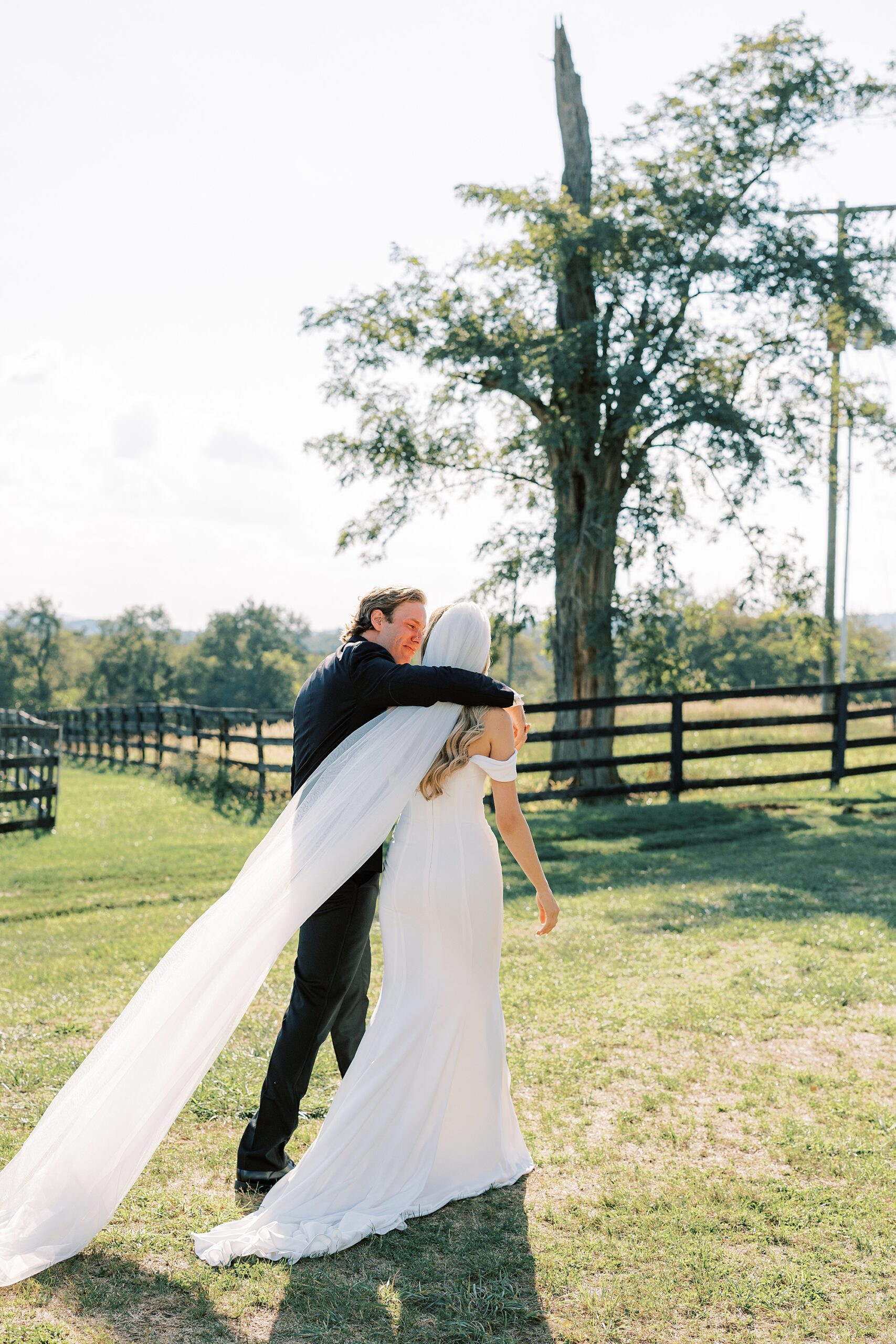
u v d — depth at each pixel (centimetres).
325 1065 430
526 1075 417
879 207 1673
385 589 359
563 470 1577
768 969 558
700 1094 399
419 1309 262
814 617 1677
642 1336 252
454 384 1639
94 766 2353
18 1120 371
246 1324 255
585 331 1452
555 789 1551
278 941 312
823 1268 279
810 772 1521
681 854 960
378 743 323
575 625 1627
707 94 1565
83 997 534
